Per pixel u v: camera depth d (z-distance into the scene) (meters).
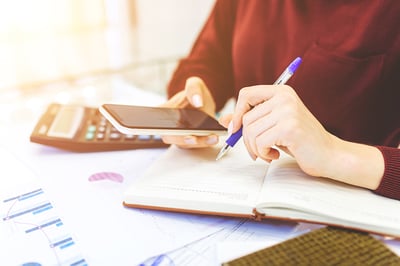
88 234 0.39
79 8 1.07
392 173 0.41
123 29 1.22
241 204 0.40
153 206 0.42
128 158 0.56
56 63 1.07
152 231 0.40
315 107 0.63
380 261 0.33
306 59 0.64
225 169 0.47
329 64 0.61
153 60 1.32
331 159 0.41
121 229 0.40
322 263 0.32
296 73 0.64
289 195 0.39
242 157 0.51
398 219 0.37
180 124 0.49
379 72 0.57
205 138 0.51
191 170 0.47
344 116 0.62
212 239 0.39
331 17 0.61
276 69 0.70
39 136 0.57
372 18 0.56
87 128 0.62
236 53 0.75
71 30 1.07
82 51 1.12
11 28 0.97
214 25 0.82
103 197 0.46
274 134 0.41
